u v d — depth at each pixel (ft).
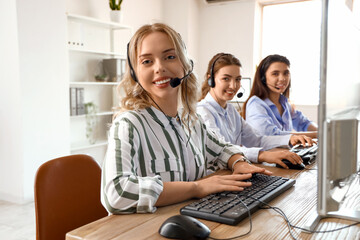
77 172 4.09
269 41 17.89
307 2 16.81
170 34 3.67
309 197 3.21
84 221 4.07
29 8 9.54
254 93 8.11
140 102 3.78
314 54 16.71
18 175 9.73
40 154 10.08
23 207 9.42
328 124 2.17
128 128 3.38
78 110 12.26
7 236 7.52
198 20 18.31
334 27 2.17
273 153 4.70
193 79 4.25
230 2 17.38
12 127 9.73
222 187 3.14
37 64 9.85
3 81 9.77
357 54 2.70
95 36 13.67
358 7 2.67
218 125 6.19
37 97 9.91
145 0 16.48
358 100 2.72
